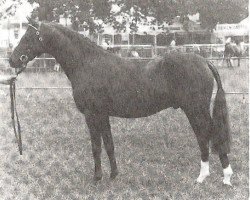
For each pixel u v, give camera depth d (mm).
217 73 6098
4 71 17406
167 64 6008
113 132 8977
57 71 18562
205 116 6012
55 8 16844
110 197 5832
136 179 6430
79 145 8344
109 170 6922
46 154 7832
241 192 5859
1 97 13477
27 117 10469
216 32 24938
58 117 10422
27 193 6086
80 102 6223
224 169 6090
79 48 6262
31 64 19047
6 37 23297
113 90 6074
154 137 8594
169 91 6039
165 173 6664
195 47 22328
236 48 20406
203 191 5918
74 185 6316
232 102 11414
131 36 24125
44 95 13125
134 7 16359
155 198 5746
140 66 6125
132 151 7797
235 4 24297
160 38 24094
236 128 8945
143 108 6098
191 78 5934
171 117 10039
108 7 15859
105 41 21422
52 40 6281
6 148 8234
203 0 22500
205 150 6160
